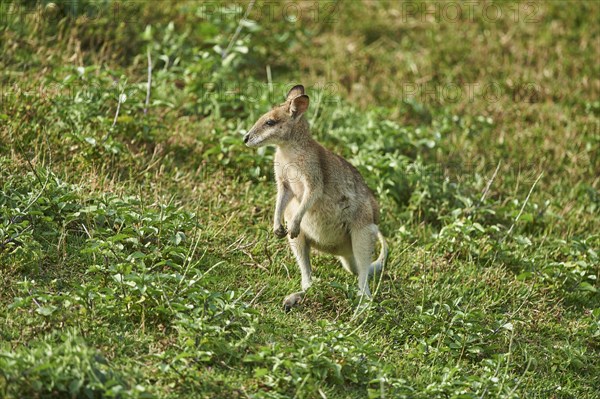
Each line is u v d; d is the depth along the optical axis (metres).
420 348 9.39
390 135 14.10
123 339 8.51
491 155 14.91
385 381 8.48
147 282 8.88
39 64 14.55
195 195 12.03
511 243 12.57
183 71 15.65
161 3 17.28
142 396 7.32
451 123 15.87
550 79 17.80
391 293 10.69
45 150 11.75
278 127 10.37
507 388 8.74
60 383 7.34
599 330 10.64
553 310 11.19
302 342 8.56
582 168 15.03
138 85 13.95
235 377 8.31
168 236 10.30
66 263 9.77
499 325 10.02
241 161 12.95
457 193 13.20
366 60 17.77
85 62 15.27
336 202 10.52
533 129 15.85
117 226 10.47
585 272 11.60
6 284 9.10
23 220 10.17
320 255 11.55
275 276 10.66
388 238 12.21
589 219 13.43
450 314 10.00
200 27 16.62
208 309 8.77
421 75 17.55
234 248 10.97
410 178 13.21
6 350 7.76
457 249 11.98
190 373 8.04
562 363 10.08
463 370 9.41
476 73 17.83
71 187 10.67
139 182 12.08
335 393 8.35
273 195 12.51
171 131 13.38
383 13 19.52
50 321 8.43
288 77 16.91
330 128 14.44
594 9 19.98
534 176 14.69
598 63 18.30
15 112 12.48
